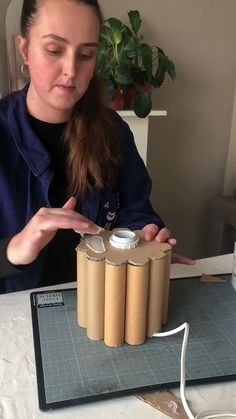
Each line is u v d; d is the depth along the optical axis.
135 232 0.73
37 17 0.75
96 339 0.66
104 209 1.06
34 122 0.96
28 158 0.94
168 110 2.09
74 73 0.77
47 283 1.02
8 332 0.69
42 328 0.70
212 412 0.53
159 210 2.27
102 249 0.65
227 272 0.94
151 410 0.53
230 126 2.24
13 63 1.64
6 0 1.64
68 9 0.73
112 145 1.04
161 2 1.90
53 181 0.99
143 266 0.61
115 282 0.61
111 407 0.54
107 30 1.67
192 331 0.70
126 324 0.65
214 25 2.02
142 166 1.16
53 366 0.60
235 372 0.60
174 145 2.17
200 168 2.27
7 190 0.94
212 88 2.13
